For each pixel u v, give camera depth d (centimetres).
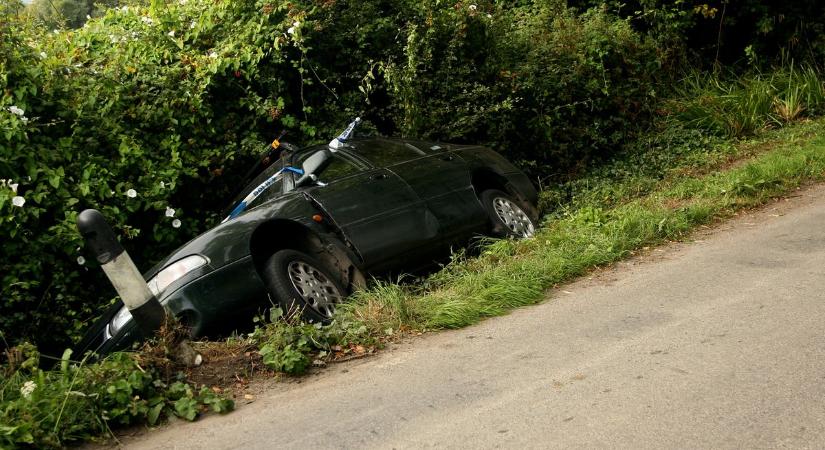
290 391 444
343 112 977
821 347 399
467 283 597
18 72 750
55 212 739
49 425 379
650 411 347
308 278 580
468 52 1053
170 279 545
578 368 414
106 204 780
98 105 817
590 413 353
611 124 1180
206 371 467
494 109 991
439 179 717
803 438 307
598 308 526
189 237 852
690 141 1154
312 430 375
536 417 356
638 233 699
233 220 597
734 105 1223
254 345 505
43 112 778
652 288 555
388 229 646
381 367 466
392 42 1022
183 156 845
